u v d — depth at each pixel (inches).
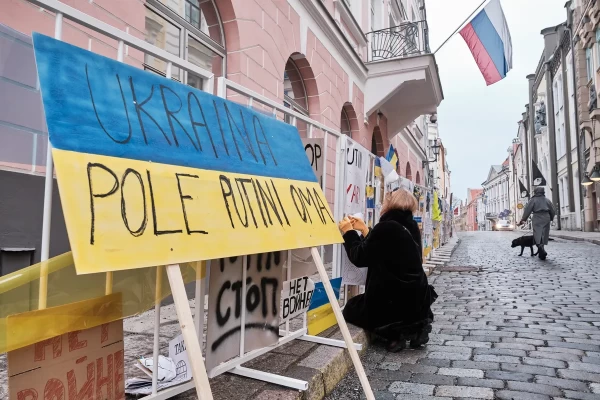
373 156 175.0
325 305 133.4
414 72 399.9
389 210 137.4
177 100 70.3
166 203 57.3
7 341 48.6
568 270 323.6
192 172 64.9
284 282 109.6
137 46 69.6
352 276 153.1
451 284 269.0
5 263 108.7
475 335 152.6
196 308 81.4
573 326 163.9
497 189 2728.8
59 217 122.6
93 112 54.3
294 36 281.4
